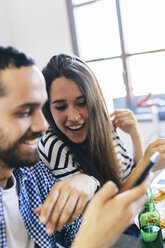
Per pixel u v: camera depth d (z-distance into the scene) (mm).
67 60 904
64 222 574
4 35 3141
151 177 431
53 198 569
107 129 981
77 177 716
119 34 2785
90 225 412
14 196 647
